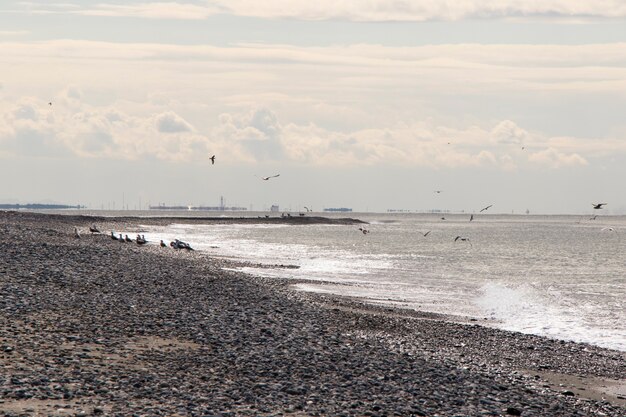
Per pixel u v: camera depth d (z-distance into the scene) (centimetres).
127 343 3531
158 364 3178
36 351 3150
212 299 5447
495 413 2936
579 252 17312
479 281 9481
